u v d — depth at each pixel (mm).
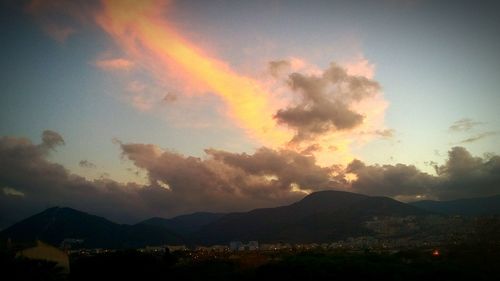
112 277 76375
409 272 60125
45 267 59875
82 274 76562
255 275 69812
